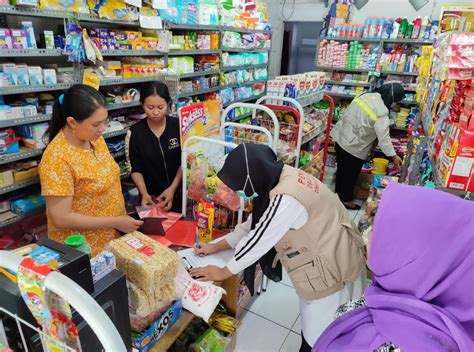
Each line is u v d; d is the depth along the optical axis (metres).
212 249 1.63
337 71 5.83
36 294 0.66
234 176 1.35
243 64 4.97
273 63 7.06
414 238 0.86
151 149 2.34
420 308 0.82
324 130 4.01
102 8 2.63
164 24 3.28
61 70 2.52
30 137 2.44
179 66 3.70
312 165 3.64
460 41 1.25
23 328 0.77
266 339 2.21
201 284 1.39
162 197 2.25
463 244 0.80
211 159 1.97
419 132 2.89
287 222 1.31
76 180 1.62
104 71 2.81
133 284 1.13
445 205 0.84
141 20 2.96
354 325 0.91
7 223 2.42
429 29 4.86
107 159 1.79
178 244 1.72
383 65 5.23
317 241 1.40
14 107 2.26
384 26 5.11
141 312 1.11
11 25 2.51
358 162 4.08
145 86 2.22
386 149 3.83
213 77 4.34
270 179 1.34
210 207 1.71
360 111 3.89
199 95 4.30
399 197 0.91
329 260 1.42
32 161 2.51
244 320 2.36
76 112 1.50
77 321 0.77
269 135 2.14
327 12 6.33
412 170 2.35
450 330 0.76
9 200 2.50
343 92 5.61
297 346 2.17
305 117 3.48
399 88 3.79
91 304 0.63
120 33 2.90
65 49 2.41
